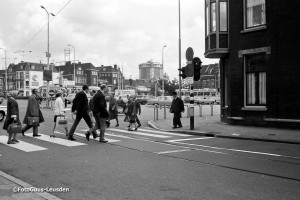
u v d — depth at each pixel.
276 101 16.53
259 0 17.48
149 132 16.56
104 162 8.89
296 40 15.94
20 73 112.75
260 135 14.20
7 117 12.02
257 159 9.33
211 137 14.66
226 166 8.38
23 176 7.44
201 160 9.18
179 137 14.56
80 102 12.99
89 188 6.48
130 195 6.02
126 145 11.95
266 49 16.89
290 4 16.12
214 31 19.48
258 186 6.56
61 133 15.29
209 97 62.69
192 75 16.92
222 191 6.23
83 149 10.99
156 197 5.89
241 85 18.17
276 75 16.52
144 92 95.94
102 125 12.66
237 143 12.66
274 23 16.62
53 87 68.94
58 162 8.88
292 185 6.62
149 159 9.32
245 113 17.94
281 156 9.81
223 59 20.70
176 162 8.91
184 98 62.81
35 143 12.19
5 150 10.70
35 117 13.76
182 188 6.45
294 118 15.96
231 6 18.59
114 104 19.11
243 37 17.94
